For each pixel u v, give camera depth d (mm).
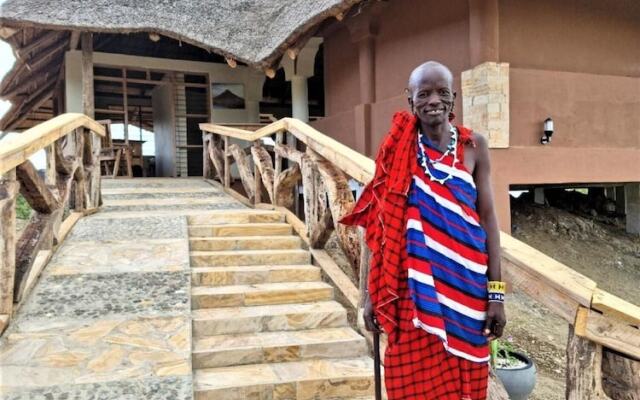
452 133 1833
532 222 9305
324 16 7355
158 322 3234
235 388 2941
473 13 6770
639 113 7984
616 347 1736
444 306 1718
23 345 2906
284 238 4926
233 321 3561
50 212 3738
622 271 7945
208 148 9227
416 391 1784
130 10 9031
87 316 3240
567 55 7379
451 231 1729
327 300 4070
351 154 3777
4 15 7941
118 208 6062
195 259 4402
